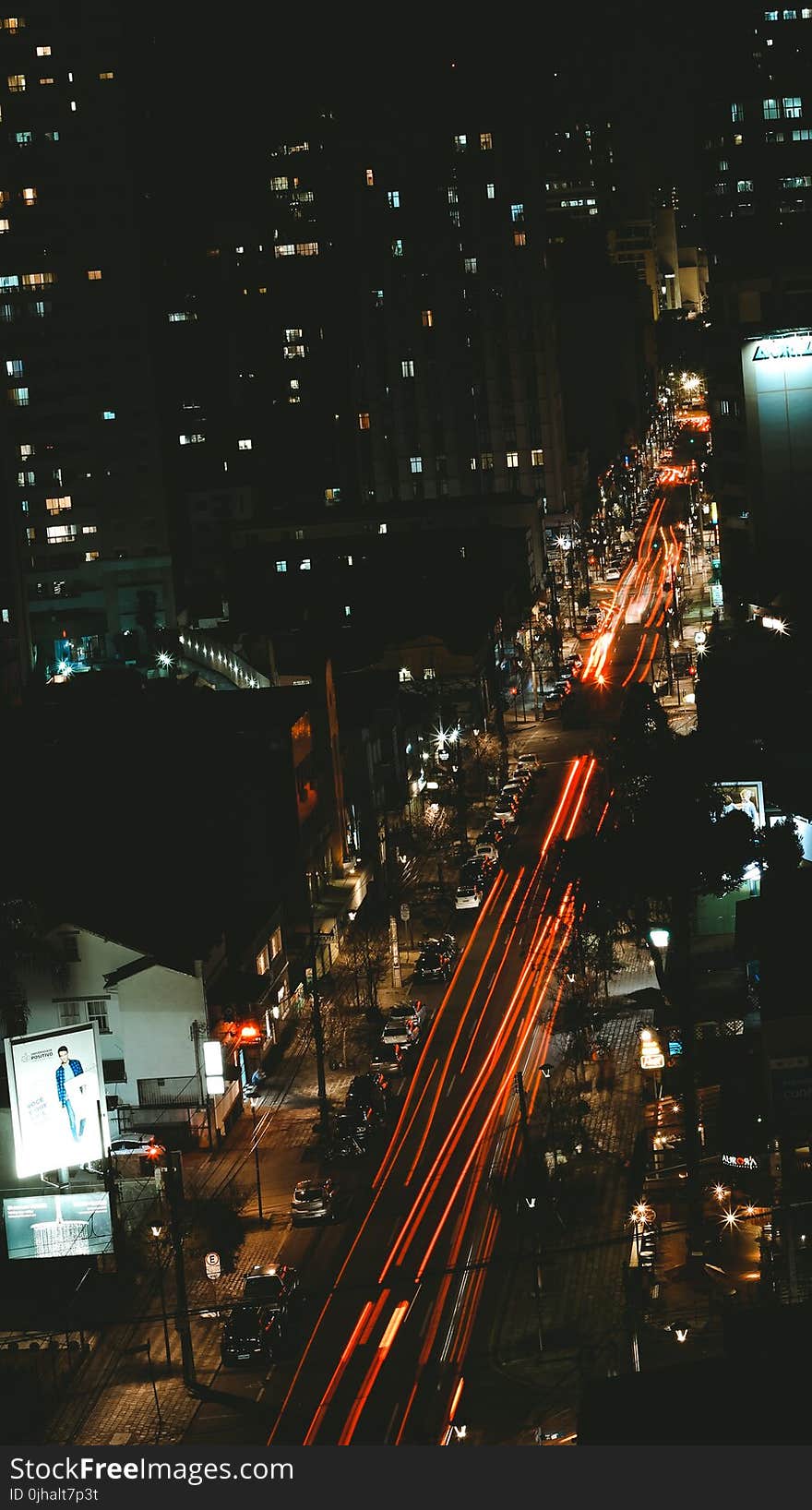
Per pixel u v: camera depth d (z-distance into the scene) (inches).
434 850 5241.1
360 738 5152.6
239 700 4869.6
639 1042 3582.7
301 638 7081.7
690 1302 2479.1
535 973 4131.4
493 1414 2314.2
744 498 6117.1
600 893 3395.7
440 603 7696.9
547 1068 3459.6
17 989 3469.5
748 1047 3083.2
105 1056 3459.6
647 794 3454.7
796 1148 2313.0
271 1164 3282.5
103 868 3752.5
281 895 4227.4
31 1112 3095.5
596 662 7854.3
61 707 5039.4
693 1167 2709.2
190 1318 2751.0
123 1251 2945.4
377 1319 2664.9
